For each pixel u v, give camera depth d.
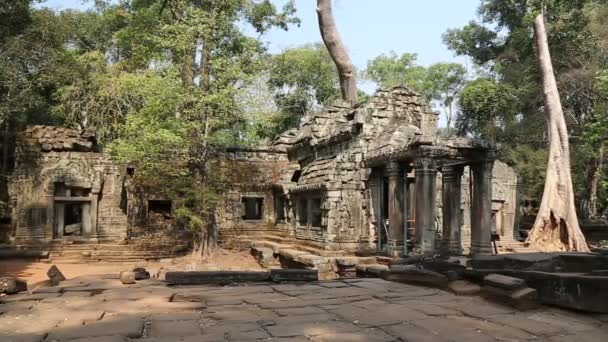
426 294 7.71
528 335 5.18
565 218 24.48
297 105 43.34
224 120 23.17
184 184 22.98
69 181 25.41
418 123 22.39
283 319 5.86
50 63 27.05
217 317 5.96
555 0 26.44
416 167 17.11
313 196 22.64
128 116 21.58
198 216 23.11
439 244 20.78
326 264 18.44
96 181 25.88
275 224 29.16
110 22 35.84
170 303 6.90
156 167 23.23
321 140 24.62
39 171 25.23
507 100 35.47
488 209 17.27
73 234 27.16
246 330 5.29
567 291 6.22
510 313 6.25
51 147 25.48
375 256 18.70
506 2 38.56
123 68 29.33
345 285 8.79
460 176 18.69
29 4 26.84
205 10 23.92
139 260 24.12
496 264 8.65
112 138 29.69
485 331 5.32
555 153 25.47
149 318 5.94
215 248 24.45
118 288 8.41
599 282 5.88
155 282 9.34
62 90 28.83
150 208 27.58
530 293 6.44
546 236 24.81
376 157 19.67
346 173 20.91
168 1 24.34
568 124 34.31
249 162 29.81
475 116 37.50
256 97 23.67
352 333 5.18
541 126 35.12
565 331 5.36
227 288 8.45
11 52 24.11
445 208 18.69
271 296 7.55
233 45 24.14
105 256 23.98
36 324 5.61
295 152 29.34
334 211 20.58
